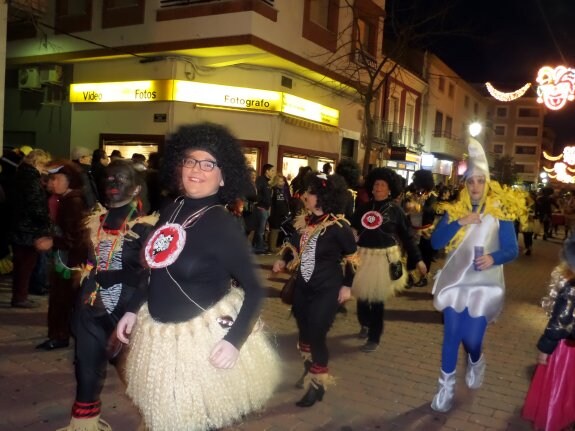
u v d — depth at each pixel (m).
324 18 16.58
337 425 4.00
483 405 4.53
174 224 2.64
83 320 3.33
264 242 11.84
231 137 2.76
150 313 2.65
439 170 31.36
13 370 4.61
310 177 4.33
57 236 4.89
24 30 16.47
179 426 2.49
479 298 4.20
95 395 3.27
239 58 13.99
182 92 14.15
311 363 4.34
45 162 6.36
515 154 69.25
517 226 13.07
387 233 5.65
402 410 4.34
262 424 3.91
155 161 9.16
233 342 2.47
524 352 6.11
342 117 18.98
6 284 7.55
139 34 14.24
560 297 3.30
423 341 6.26
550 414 3.56
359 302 5.84
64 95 16.41
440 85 30.95
